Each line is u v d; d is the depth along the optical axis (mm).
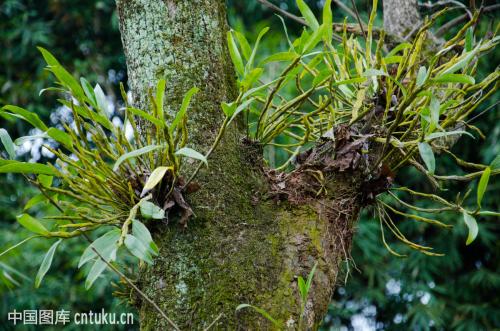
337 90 2322
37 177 2025
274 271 2033
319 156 2164
